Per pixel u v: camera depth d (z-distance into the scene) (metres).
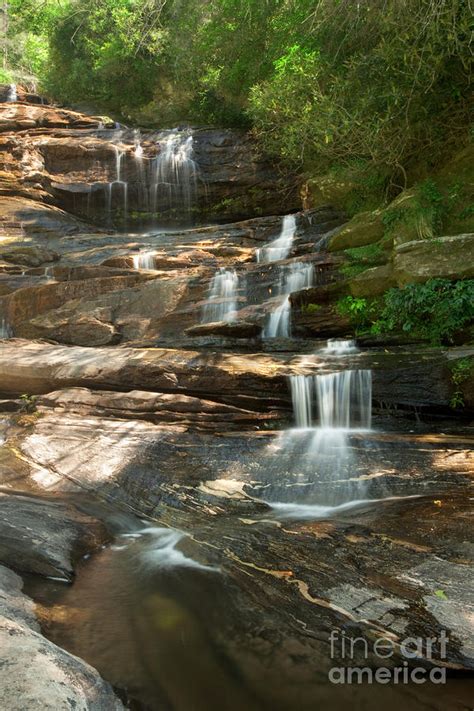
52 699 2.16
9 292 11.83
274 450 6.07
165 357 7.70
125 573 4.05
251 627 3.27
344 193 13.16
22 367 8.27
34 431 6.87
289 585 3.69
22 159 18.03
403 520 4.51
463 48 8.06
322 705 2.63
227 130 19.16
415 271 7.95
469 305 7.28
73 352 8.62
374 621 3.22
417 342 7.76
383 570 3.73
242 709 2.60
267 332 9.21
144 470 5.92
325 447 6.05
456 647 2.94
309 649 3.05
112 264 12.03
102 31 21.39
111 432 6.68
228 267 10.88
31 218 16.16
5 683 2.21
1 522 4.46
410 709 2.60
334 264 9.79
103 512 5.20
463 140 10.07
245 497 5.38
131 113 22.98
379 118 8.89
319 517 4.87
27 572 3.95
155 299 10.12
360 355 7.45
